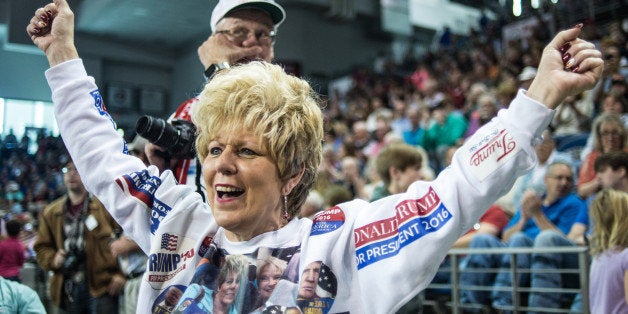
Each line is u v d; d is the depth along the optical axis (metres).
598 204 2.39
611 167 2.98
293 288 0.93
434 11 17.30
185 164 1.49
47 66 5.09
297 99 0.99
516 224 3.39
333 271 0.94
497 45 11.63
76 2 6.62
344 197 3.38
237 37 1.63
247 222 0.95
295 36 14.45
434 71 12.09
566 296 2.84
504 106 5.77
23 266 4.19
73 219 3.26
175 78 7.54
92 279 3.20
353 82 14.05
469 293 3.12
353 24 15.73
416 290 0.91
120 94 7.36
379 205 0.98
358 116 10.63
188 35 7.32
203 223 1.10
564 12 9.93
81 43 7.21
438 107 7.64
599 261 2.37
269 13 1.66
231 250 0.99
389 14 16.09
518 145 0.87
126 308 2.96
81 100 1.24
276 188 0.97
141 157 2.02
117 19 7.05
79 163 1.22
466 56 11.55
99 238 3.21
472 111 7.24
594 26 8.79
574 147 4.85
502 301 2.96
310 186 1.04
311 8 14.77
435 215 0.91
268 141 0.95
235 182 0.94
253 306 0.93
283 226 1.00
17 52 4.84
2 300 2.12
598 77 0.86
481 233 3.30
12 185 6.28
